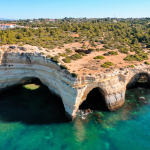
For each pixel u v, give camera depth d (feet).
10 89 150.10
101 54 177.58
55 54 148.97
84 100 114.52
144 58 170.09
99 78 105.40
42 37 216.54
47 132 93.04
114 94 114.32
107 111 113.80
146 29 367.86
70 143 84.94
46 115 109.81
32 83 170.09
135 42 258.16
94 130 94.68
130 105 122.21
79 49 192.34
